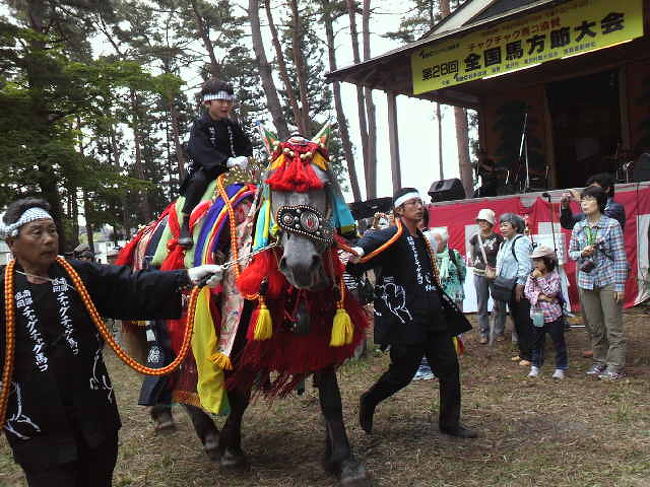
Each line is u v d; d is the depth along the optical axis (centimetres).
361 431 501
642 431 460
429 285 451
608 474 386
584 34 970
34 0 1572
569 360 715
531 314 642
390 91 1317
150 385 455
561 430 474
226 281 392
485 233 829
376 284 461
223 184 443
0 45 1305
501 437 468
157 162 4334
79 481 276
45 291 261
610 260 614
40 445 253
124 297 288
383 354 787
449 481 392
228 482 418
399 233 446
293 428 530
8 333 251
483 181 1385
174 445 511
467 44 1106
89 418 262
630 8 918
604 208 638
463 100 1598
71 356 260
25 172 1195
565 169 1552
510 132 1609
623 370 645
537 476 391
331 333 372
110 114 1418
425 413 541
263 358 376
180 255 445
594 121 1509
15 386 255
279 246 353
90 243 2858
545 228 999
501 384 626
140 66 1364
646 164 984
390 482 395
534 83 1566
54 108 1357
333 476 407
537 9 991
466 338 876
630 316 906
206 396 383
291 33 2523
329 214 362
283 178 344
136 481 432
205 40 2377
